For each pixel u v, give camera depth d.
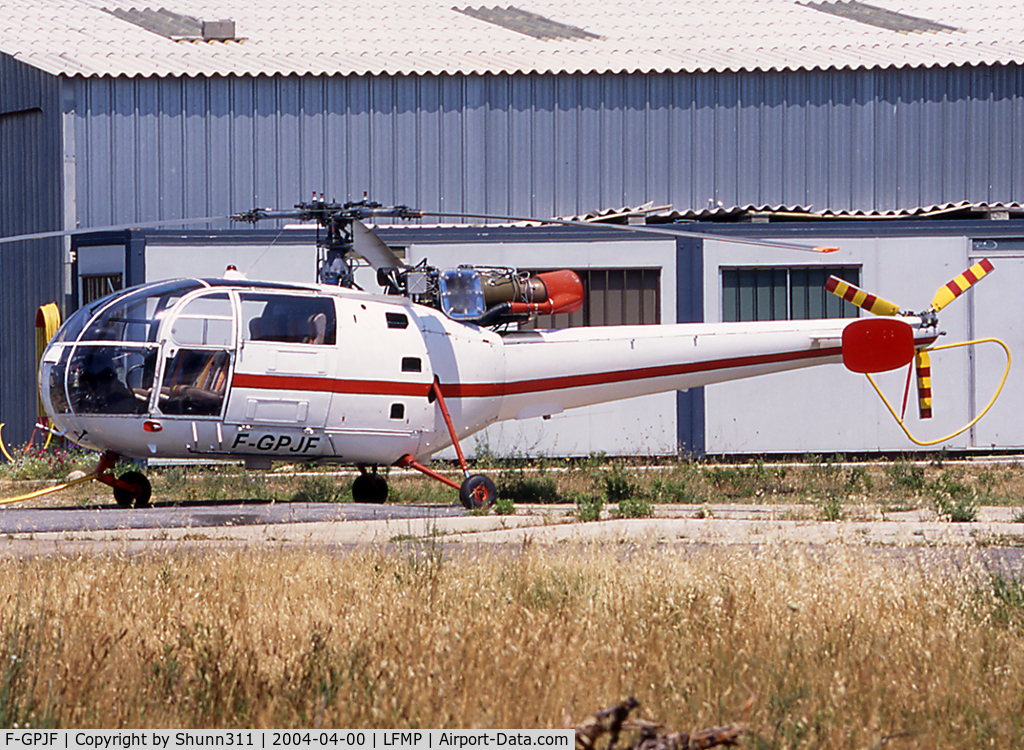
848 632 27.03
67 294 103.00
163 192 105.25
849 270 87.25
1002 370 86.94
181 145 105.50
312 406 54.88
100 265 85.81
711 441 85.69
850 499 62.47
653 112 108.88
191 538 44.50
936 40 118.25
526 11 132.75
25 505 62.53
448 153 107.69
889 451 86.31
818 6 137.00
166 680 22.50
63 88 103.44
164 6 130.50
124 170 104.75
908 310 86.75
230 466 80.44
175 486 69.69
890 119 110.31
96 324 52.84
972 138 110.69
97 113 104.38
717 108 109.31
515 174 108.12
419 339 58.12
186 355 52.50
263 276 83.75
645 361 64.31
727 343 65.38
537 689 21.72
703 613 28.33
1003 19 128.75
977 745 20.41
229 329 53.22
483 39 119.06
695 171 109.19
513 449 84.44
